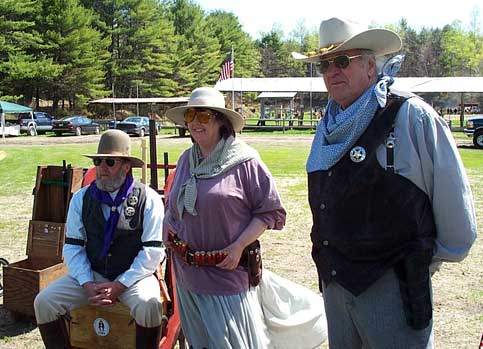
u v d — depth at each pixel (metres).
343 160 2.37
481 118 23.30
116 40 59.66
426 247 2.27
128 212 3.54
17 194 11.16
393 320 2.31
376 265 2.32
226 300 3.03
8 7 44.25
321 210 2.44
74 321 3.60
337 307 2.49
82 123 35.59
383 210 2.29
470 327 4.45
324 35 2.51
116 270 3.54
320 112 59.69
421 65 99.69
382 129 2.29
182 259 3.10
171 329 3.75
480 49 94.06
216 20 88.00
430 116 2.26
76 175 4.69
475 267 6.09
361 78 2.43
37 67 45.81
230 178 3.04
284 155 19.84
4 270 4.58
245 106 73.50
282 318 3.42
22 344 4.22
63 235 4.71
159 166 4.28
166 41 63.56
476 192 11.20
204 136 3.05
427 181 2.28
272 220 3.13
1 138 31.62
